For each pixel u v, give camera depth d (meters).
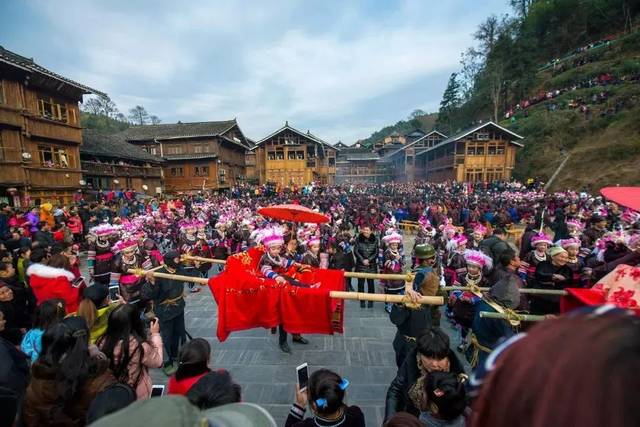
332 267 7.78
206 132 39.62
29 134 18.22
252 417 1.27
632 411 0.43
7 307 4.49
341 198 27.91
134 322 2.78
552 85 48.69
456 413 2.11
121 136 40.41
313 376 2.33
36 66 18.56
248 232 10.93
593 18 53.12
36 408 2.12
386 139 71.25
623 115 33.91
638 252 4.60
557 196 25.42
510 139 40.34
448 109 68.62
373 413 3.93
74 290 4.79
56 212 13.80
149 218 15.12
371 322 6.52
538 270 4.77
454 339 5.84
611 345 0.51
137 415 0.86
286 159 43.53
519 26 61.53
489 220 16.97
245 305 4.09
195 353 2.63
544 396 0.52
